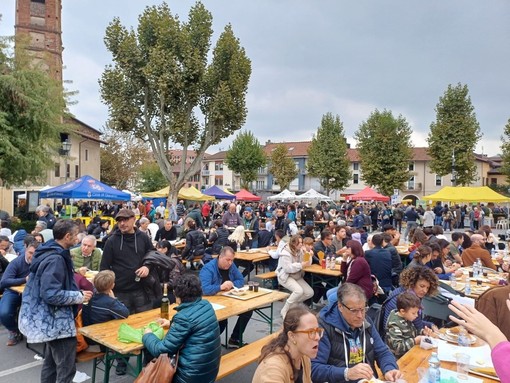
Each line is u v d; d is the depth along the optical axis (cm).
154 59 2205
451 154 3988
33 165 1742
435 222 2847
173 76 2208
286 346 275
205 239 1208
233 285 630
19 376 524
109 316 482
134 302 557
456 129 4009
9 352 605
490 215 2731
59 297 389
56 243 411
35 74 1759
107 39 2277
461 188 1956
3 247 791
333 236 1122
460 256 993
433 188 5981
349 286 347
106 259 548
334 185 5019
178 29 2278
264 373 263
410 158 4556
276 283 990
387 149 4394
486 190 1916
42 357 583
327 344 338
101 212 2745
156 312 517
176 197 2453
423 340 402
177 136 2495
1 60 1734
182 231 1387
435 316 454
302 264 773
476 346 392
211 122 2412
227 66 2383
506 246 1312
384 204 3906
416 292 454
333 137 4947
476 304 325
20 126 1723
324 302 923
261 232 1334
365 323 361
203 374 352
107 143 4641
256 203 4159
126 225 548
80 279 563
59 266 398
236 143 5356
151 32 2288
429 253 721
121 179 5019
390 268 774
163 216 2325
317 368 326
